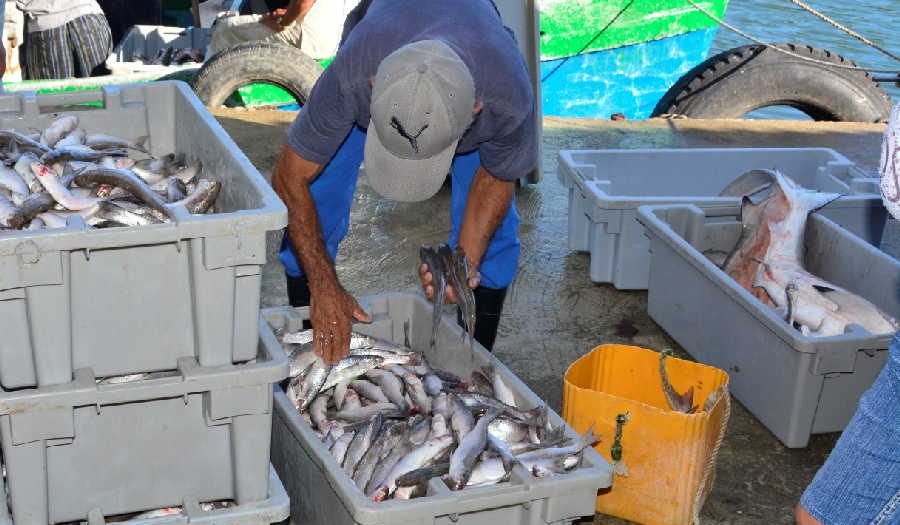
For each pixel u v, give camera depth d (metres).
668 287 4.39
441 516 2.61
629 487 3.12
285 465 3.12
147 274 2.37
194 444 2.58
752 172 4.82
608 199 4.64
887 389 1.75
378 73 2.55
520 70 2.77
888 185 1.70
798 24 14.29
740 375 3.89
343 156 3.37
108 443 2.49
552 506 2.68
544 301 4.70
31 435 2.35
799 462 3.57
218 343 2.46
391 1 2.88
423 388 3.21
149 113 3.65
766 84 8.11
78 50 8.42
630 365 3.43
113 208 2.57
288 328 3.55
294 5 7.23
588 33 8.46
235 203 2.84
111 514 2.58
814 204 4.31
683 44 9.02
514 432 2.99
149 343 2.45
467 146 2.90
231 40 7.50
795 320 3.96
